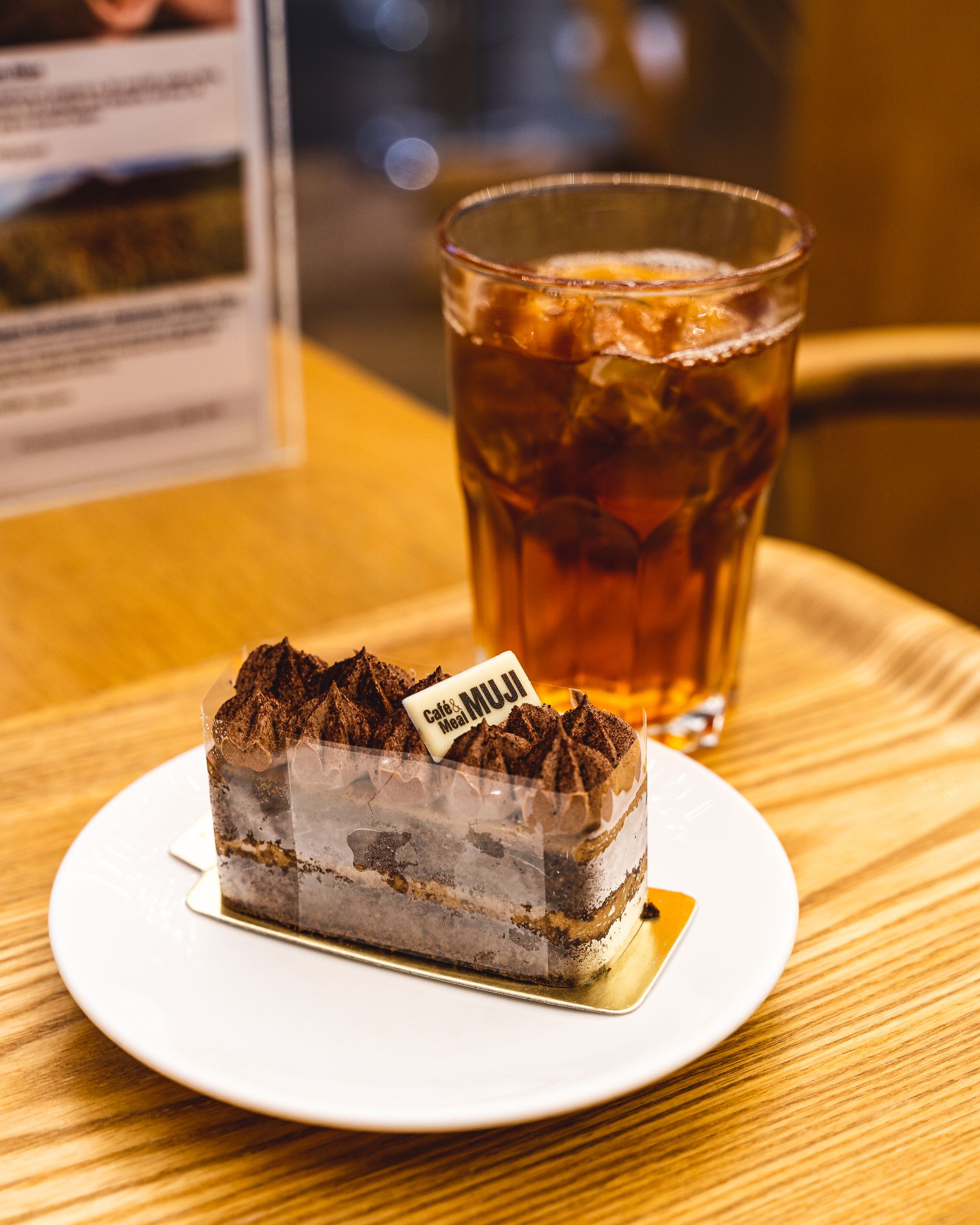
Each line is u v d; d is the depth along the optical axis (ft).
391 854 1.72
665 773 1.90
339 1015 1.67
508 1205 1.57
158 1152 1.61
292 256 2.59
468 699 1.76
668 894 1.77
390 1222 1.56
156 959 1.71
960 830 1.93
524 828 1.67
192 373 2.54
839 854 1.90
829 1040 1.70
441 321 8.11
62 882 1.76
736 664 2.12
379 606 2.32
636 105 5.89
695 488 1.96
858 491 3.66
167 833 1.84
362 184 10.41
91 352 2.46
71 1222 1.56
